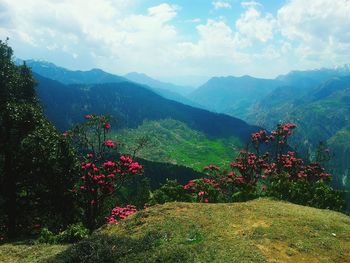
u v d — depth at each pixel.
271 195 30.88
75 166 38.34
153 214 22.89
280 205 25.30
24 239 31.22
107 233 22.05
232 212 22.39
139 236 20.02
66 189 38.16
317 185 30.78
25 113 38.16
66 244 25.86
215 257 16.16
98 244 19.11
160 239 18.94
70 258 18.78
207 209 23.22
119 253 17.97
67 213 38.50
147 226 21.05
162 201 30.45
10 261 22.44
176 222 20.84
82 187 36.19
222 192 37.00
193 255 16.55
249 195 31.75
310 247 17.20
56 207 38.53
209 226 19.94
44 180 38.12
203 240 18.22
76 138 37.41
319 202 29.05
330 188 30.11
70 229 27.34
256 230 18.95
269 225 19.94
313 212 23.53
